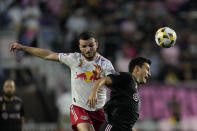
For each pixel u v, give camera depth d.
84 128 24.20
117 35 59.75
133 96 21.55
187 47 60.94
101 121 25.30
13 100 38.97
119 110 21.38
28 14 57.78
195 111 50.50
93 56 24.34
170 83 50.47
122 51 58.03
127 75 21.52
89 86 24.58
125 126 21.42
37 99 50.59
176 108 49.97
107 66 24.69
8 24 57.56
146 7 64.19
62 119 48.81
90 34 23.92
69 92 51.41
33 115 50.16
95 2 64.06
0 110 38.31
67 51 54.62
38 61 52.31
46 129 47.66
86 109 24.77
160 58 58.16
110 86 21.23
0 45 52.16
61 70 53.25
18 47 24.03
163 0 65.94
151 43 60.00
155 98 49.62
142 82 22.72
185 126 49.78
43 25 57.78
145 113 49.00
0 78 50.62
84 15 61.09
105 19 62.31
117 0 64.69
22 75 51.62
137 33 60.53
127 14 62.78
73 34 57.78
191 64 58.91
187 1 69.00
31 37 54.66
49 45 55.59
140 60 22.69
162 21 62.31
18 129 38.88
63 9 61.38
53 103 50.34
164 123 49.31
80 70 24.61
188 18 63.59
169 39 25.56
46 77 51.69
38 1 59.81
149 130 48.75
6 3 59.06
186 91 50.66
